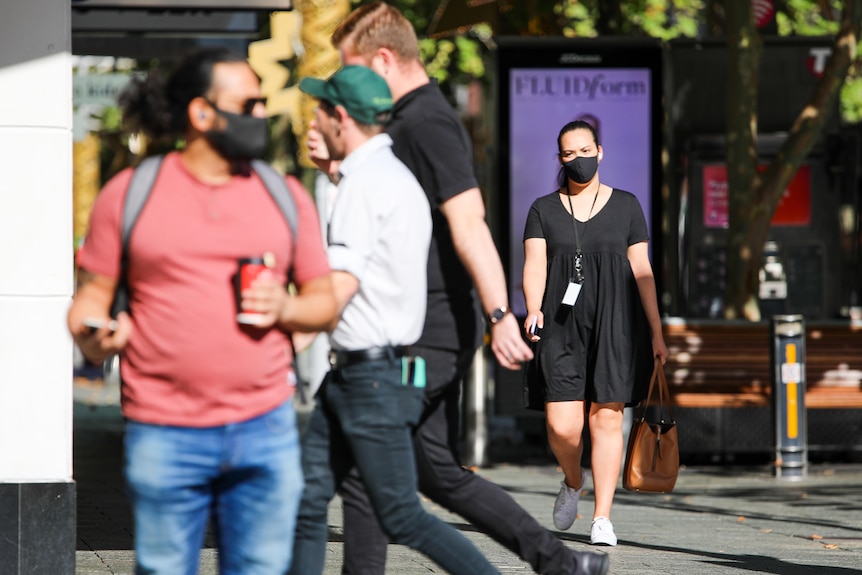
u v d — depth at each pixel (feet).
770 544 73.72
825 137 133.69
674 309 132.67
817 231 134.31
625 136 123.65
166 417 34.99
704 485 105.60
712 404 117.60
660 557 67.62
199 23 105.09
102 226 34.83
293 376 36.68
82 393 217.15
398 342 43.21
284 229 35.81
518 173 122.93
